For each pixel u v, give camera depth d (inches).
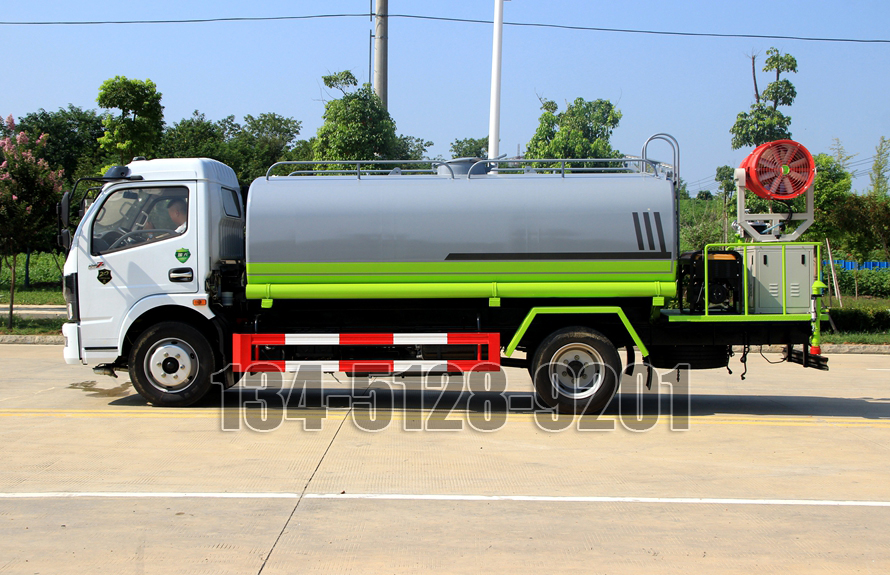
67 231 338.3
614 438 292.7
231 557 167.6
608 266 329.7
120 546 173.5
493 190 331.0
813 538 184.5
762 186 350.0
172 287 339.3
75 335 339.9
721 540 182.2
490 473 239.1
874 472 247.4
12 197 649.6
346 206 330.0
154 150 820.6
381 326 348.2
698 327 340.5
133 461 248.2
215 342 348.8
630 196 329.1
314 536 181.0
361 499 210.2
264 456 256.5
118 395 378.9
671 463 255.4
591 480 233.0
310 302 346.3
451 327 346.6
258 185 333.4
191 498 209.5
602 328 344.2
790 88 1097.4
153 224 342.0
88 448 265.6
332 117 656.4
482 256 329.1
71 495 211.0
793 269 339.0
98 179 340.2
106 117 795.4
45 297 1293.1
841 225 833.5
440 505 205.9
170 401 342.3
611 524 192.5
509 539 180.7
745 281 340.5
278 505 204.1
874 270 1398.9
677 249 331.3
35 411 334.3
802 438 297.6
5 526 185.9
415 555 169.9
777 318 335.0
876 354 644.7
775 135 1095.0
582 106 1071.0
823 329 724.7
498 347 337.1
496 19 603.2
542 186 331.6
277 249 328.8
